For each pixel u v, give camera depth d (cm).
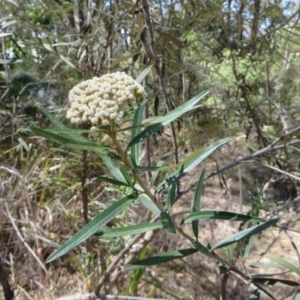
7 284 54
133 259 46
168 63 52
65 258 68
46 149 79
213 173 41
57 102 85
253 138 84
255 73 84
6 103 81
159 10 50
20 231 66
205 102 78
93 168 71
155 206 30
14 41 52
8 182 69
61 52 67
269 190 71
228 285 59
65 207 75
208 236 69
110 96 25
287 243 73
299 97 83
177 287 63
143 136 27
